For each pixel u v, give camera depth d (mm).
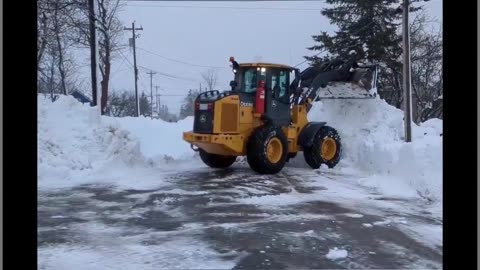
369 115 14875
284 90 12867
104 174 11781
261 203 8570
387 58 26906
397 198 9070
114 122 13297
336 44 28094
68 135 12203
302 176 11852
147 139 16469
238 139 11961
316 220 7355
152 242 6262
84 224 7176
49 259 5617
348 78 14398
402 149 10430
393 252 5840
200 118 12086
